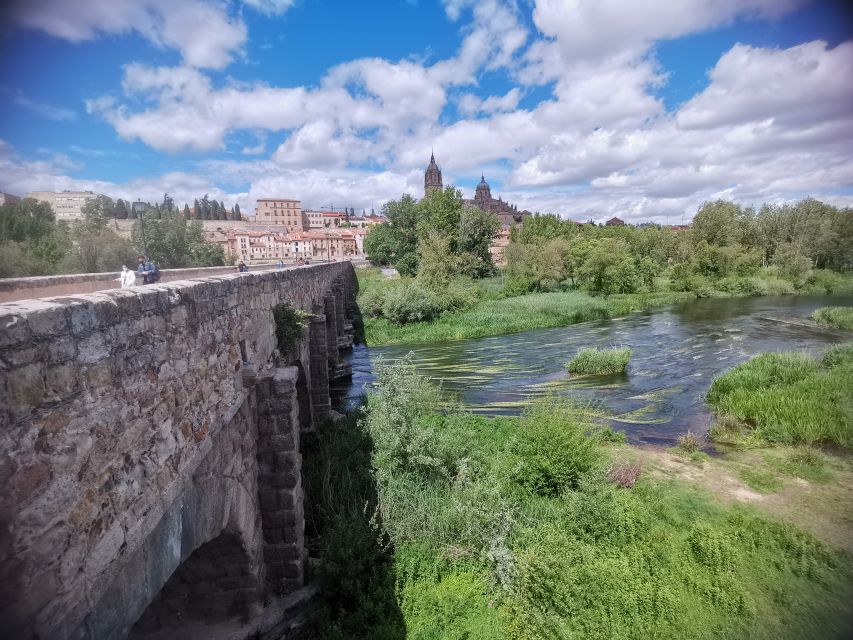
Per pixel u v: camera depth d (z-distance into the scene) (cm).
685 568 816
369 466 1120
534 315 3719
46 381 258
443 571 813
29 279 1042
